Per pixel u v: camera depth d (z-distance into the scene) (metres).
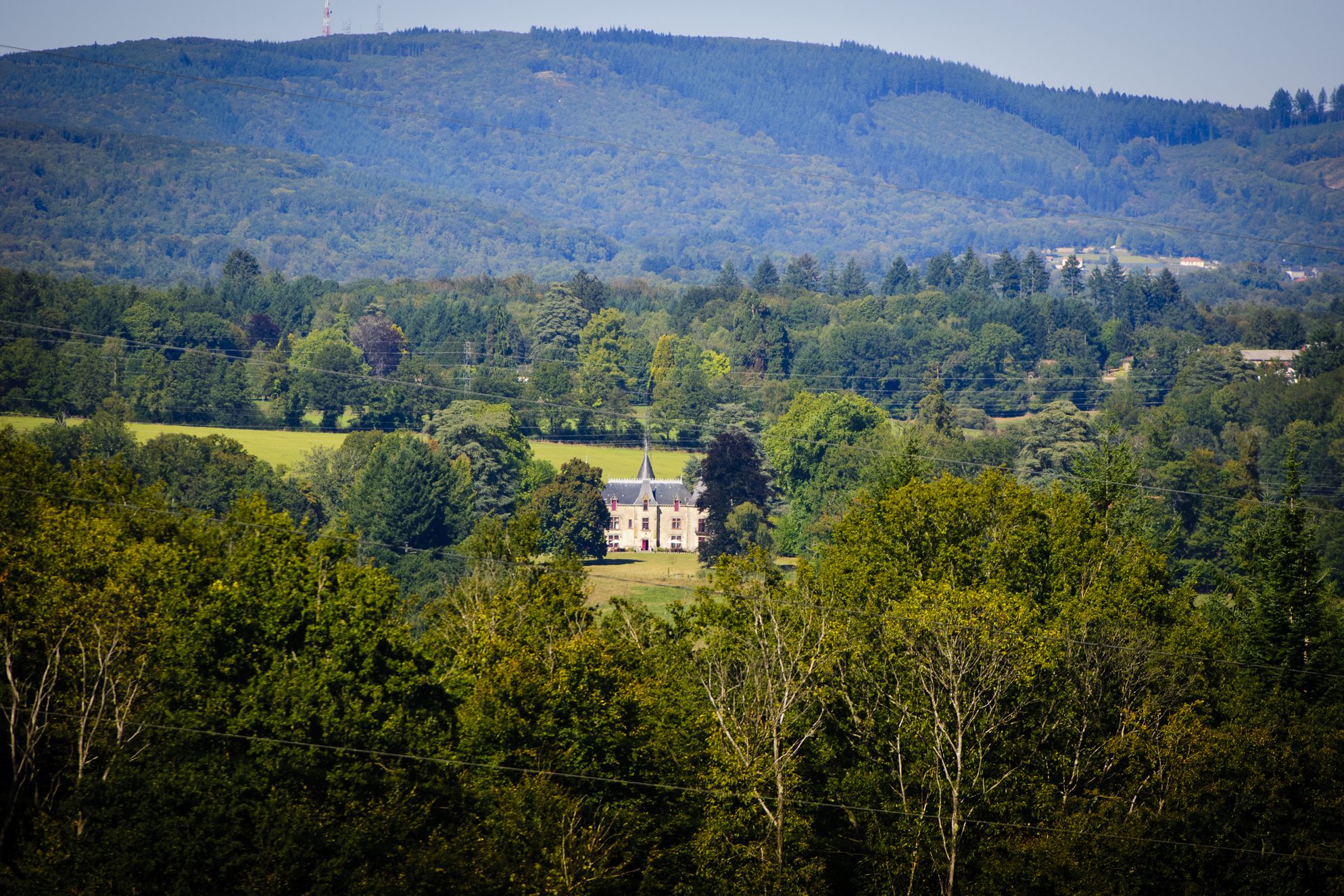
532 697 191.25
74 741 188.62
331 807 178.12
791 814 191.88
